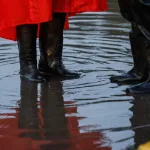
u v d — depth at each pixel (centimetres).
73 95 934
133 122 804
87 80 1027
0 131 776
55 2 999
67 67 1116
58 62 1065
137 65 1013
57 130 777
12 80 1033
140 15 959
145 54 987
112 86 987
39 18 974
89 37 1388
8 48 1288
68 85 998
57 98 920
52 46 1058
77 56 1203
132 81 1012
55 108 869
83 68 1110
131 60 1160
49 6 964
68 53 1227
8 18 985
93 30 1475
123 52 1228
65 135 758
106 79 1032
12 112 855
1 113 850
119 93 942
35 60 1050
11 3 973
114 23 1570
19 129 783
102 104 884
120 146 719
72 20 1625
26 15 979
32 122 810
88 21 1608
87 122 805
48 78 1053
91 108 866
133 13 969
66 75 1057
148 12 955
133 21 985
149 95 930
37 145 725
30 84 1008
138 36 993
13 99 917
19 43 1040
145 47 979
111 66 1119
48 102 899
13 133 768
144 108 863
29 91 963
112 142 732
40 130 779
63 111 854
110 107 868
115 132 766
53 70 1066
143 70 1008
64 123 802
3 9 988
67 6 1002
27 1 970
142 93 938
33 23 984
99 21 1606
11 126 794
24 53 1038
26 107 877
